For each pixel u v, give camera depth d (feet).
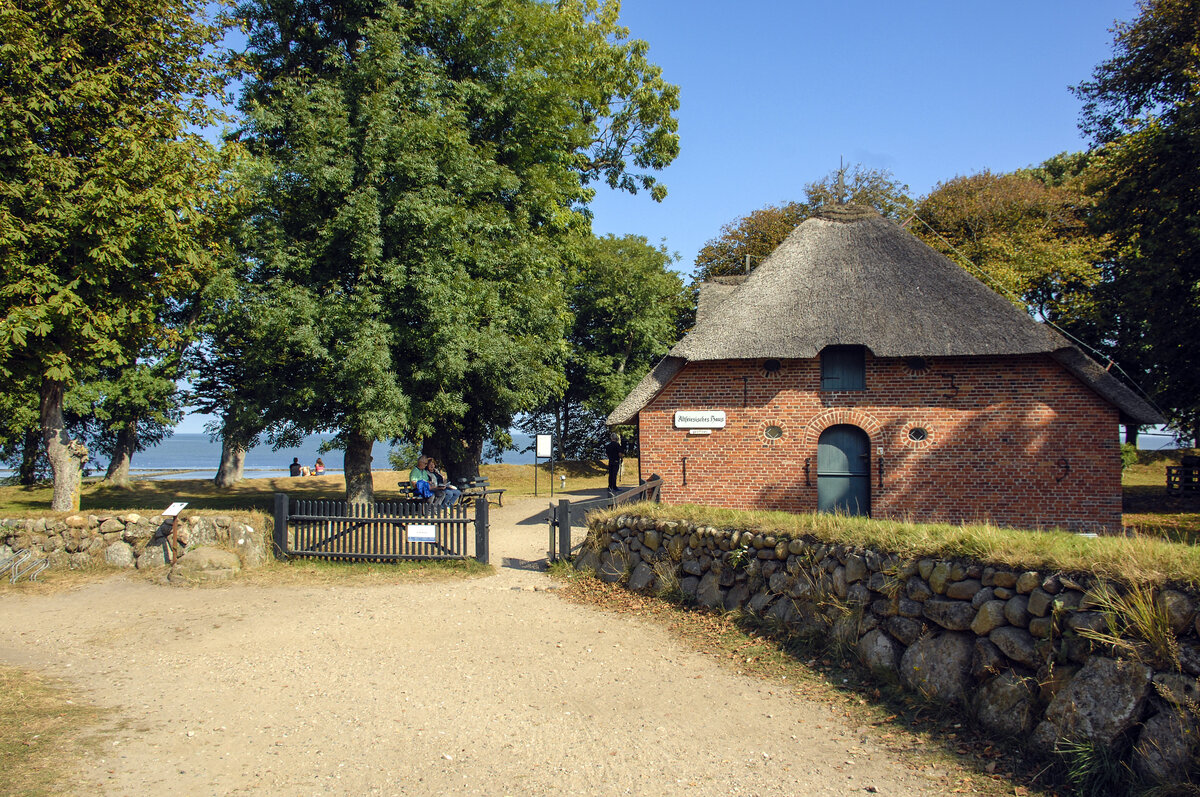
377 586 38.19
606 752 18.83
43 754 18.35
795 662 24.82
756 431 52.80
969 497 49.39
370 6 60.70
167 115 49.26
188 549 40.96
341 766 18.11
